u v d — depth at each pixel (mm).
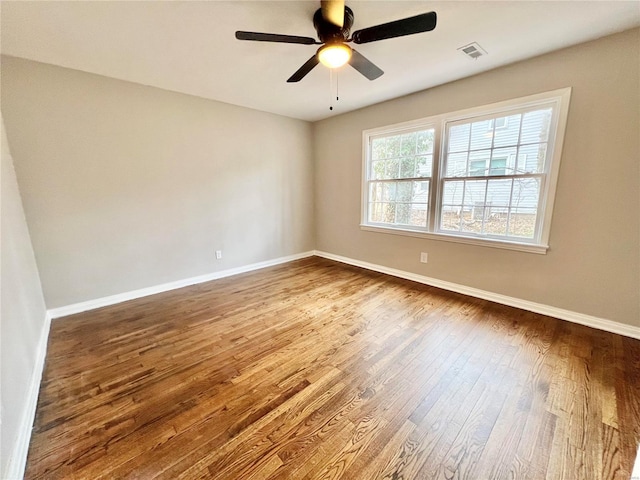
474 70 2770
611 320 2377
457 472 1222
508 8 1823
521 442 1365
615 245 2301
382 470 1233
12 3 1695
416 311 2807
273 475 1216
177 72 2764
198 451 1332
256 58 2473
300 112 4238
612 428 1435
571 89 2340
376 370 1913
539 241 2684
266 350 2166
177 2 1724
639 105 2096
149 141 3193
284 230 4703
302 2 1737
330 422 1493
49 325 2594
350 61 2055
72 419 1521
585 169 2359
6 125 2395
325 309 2885
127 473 1229
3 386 1260
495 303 2990
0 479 1106
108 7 1759
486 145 2932
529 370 1895
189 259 3674
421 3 1773
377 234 4141
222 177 3855
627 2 1762
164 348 2205
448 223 3354
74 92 2693
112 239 3057
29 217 2566
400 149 3729
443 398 1656
